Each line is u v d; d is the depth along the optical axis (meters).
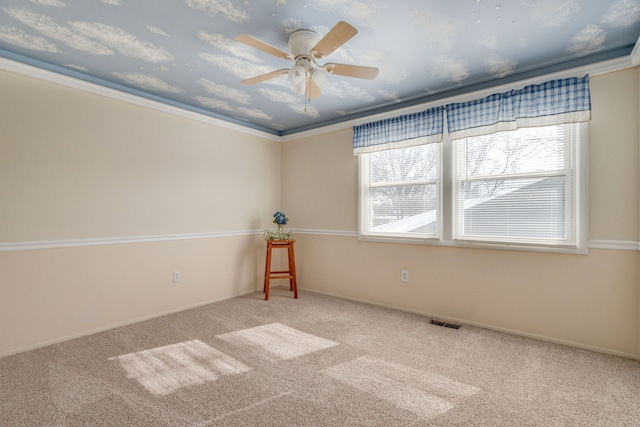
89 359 2.38
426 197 3.44
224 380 2.09
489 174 3.03
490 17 1.99
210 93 3.24
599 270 2.51
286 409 1.79
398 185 3.63
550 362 2.35
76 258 2.81
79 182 2.82
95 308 2.91
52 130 2.67
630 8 1.90
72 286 2.78
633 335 2.40
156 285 3.36
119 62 2.59
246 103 3.54
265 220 4.57
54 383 2.04
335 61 2.57
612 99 2.45
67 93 2.75
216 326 3.07
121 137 3.10
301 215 4.55
